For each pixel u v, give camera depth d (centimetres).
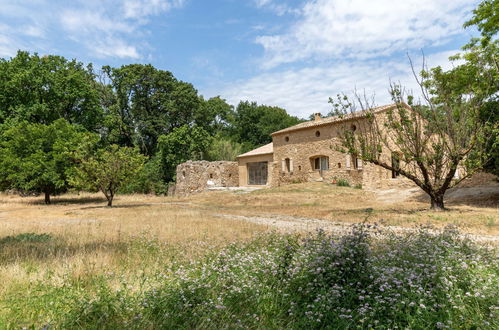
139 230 1013
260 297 399
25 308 378
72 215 1652
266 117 5931
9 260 621
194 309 356
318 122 2927
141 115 4288
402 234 805
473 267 458
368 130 2441
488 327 315
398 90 1562
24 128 2645
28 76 3042
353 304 374
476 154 1470
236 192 2959
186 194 3575
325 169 2864
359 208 1692
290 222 1288
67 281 461
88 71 4272
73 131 2836
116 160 2173
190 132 4141
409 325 308
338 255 455
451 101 1597
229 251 629
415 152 1577
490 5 1659
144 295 399
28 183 2422
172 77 4444
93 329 328
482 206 1544
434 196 1509
